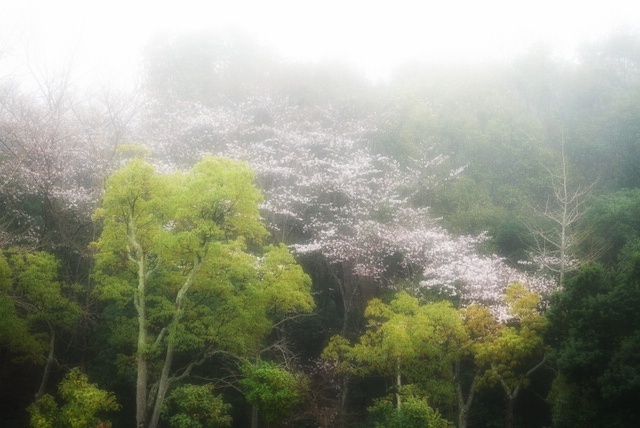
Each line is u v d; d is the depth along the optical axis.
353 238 25.94
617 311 17.78
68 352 23.12
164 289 19.78
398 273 27.09
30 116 24.67
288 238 27.91
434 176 30.59
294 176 28.98
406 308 21.62
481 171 33.03
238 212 18.11
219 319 18.59
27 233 22.91
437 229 27.17
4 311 17.73
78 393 15.98
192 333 18.72
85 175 25.38
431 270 24.38
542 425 23.64
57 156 23.03
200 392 17.61
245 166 18.42
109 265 19.47
